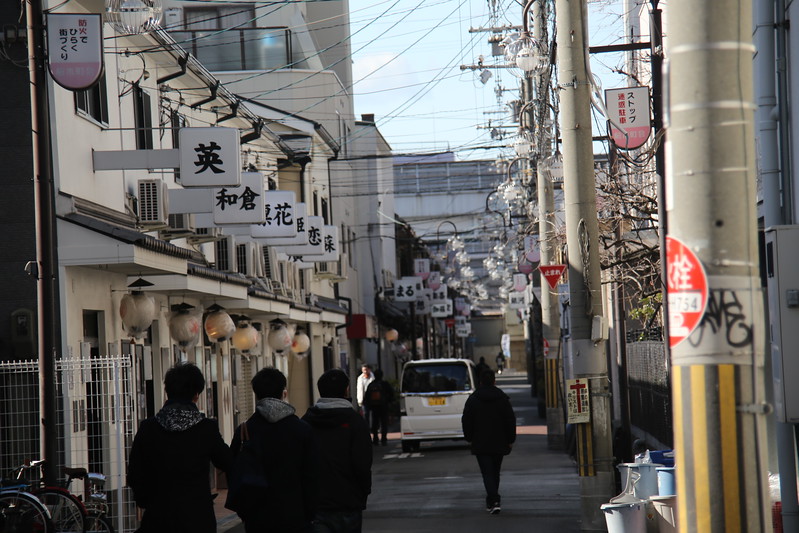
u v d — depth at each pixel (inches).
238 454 515.8
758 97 765.3
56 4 944.3
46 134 708.0
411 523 926.4
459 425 1802.4
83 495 883.4
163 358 1269.7
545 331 1747.0
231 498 488.7
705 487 283.6
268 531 489.7
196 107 1464.1
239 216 1162.0
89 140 1019.3
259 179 1166.3
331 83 2751.0
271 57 2632.9
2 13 930.7
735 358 283.0
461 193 4746.6
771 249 625.0
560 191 2272.4
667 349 757.3
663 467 644.7
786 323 610.9
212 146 986.7
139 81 1197.1
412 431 1811.0
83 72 802.8
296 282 1876.2
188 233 1235.2
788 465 631.8
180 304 1200.2
